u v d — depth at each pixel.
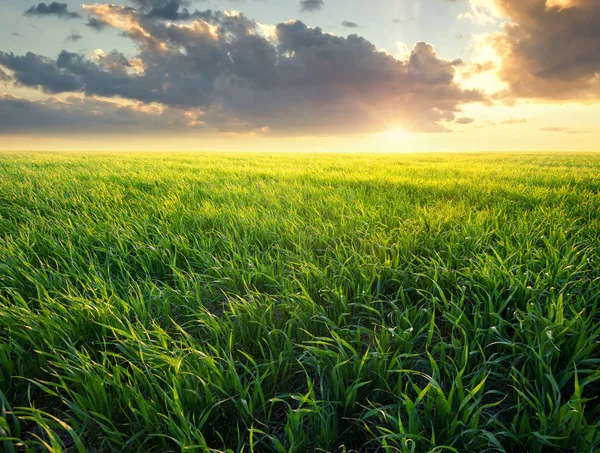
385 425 1.81
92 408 1.75
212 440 1.75
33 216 5.23
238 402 1.76
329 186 7.83
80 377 1.82
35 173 10.69
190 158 21.94
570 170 12.47
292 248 4.02
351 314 2.76
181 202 6.12
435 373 1.92
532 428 1.72
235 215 5.05
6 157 22.27
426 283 2.99
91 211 5.56
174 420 1.69
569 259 3.17
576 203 5.97
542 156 28.09
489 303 2.37
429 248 3.77
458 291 2.82
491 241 4.04
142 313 2.50
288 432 1.58
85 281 3.14
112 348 2.34
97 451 1.73
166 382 1.79
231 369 1.81
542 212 5.21
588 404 1.96
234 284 3.08
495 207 5.67
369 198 6.38
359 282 2.92
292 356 2.15
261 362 2.23
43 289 2.76
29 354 2.15
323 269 3.20
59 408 2.01
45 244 3.99
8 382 2.05
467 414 1.58
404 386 2.05
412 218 4.81
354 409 1.81
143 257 3.76
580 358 1.99
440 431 1.65
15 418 1.64
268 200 6.18
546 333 1.99
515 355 2.13
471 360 2.12
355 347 2.37
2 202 6.52
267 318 2.47
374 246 3.73
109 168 12.94
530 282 2.86
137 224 4.57
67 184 8.16
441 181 8.62
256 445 1.73
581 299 2.52
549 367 1.77
